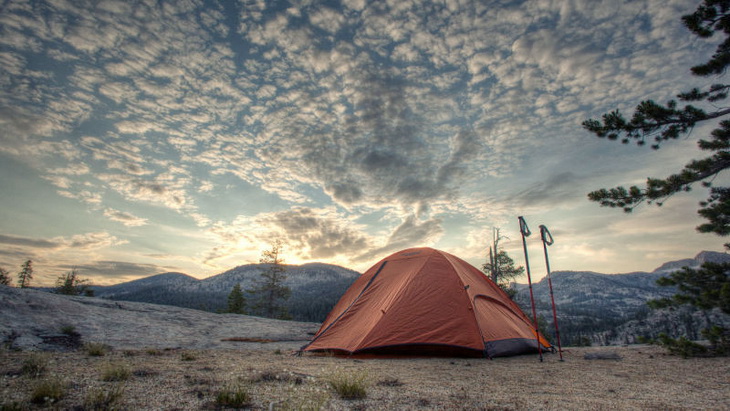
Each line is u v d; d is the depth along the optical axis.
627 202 9.45
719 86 8.69
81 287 50.94
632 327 133.62
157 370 4.88
